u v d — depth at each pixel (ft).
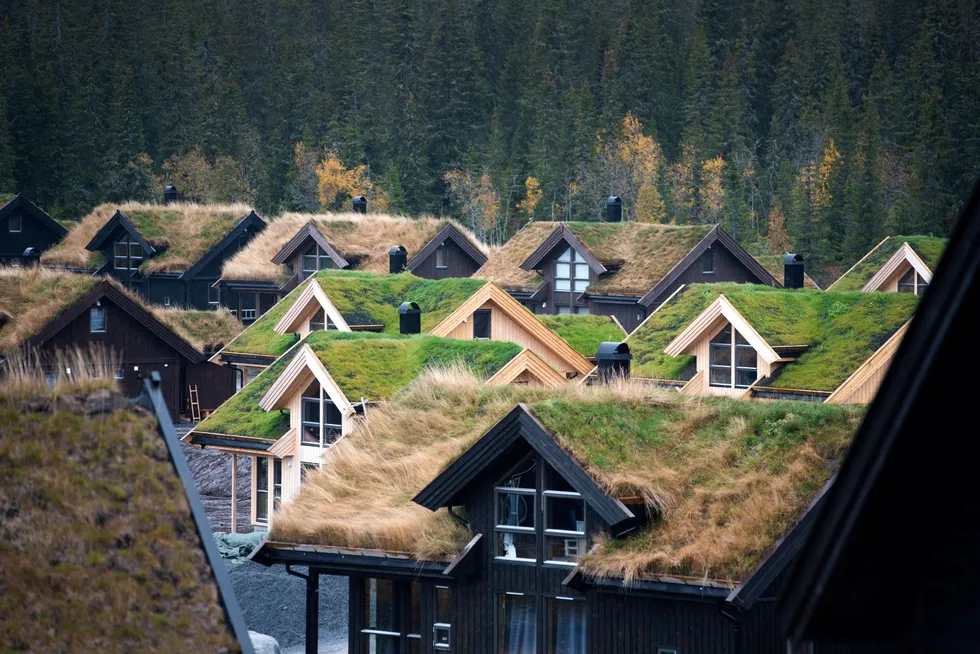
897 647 93.25
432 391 273.95
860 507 87.45
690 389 429.79
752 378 425.28
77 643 119.34
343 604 364.58
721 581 203.31
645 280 625.82
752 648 207.10
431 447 256.11
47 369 536.01
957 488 89.71
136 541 131.64
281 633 347.97
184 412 618.44
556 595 226.99
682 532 212.64
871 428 85.97
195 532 136.36
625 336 479.41
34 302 546.67
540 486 228.02
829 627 93.66
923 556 91.86
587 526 222.69
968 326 81.56
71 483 134.10
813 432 221.46
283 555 248.52
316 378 384.27
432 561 234.99
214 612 129.39
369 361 386.32
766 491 212.84
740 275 646.33
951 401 85.40
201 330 636.89
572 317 484.33
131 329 580.71
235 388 637.30
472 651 233.76
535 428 223.30
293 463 399.65
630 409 237.66
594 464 219.20
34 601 121.60
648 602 218.18
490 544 232.94
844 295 433.89
